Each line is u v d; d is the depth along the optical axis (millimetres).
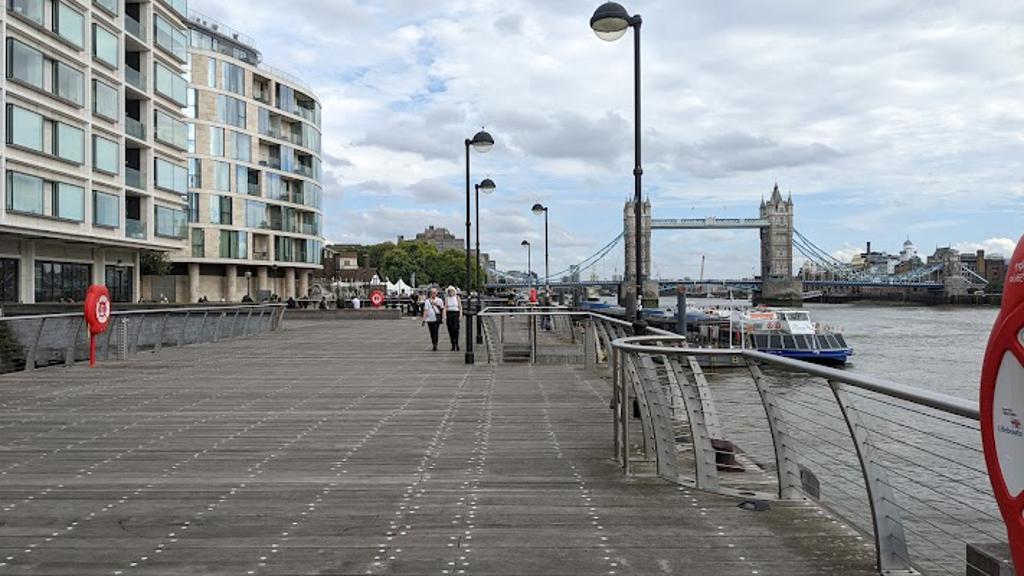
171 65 46156
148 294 56406
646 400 7219
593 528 5258
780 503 5758
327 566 4590
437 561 4664
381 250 166625
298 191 76000
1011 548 2668
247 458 7586
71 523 5457
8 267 35000
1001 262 166375
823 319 95938
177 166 46875
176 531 5266
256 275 70312
